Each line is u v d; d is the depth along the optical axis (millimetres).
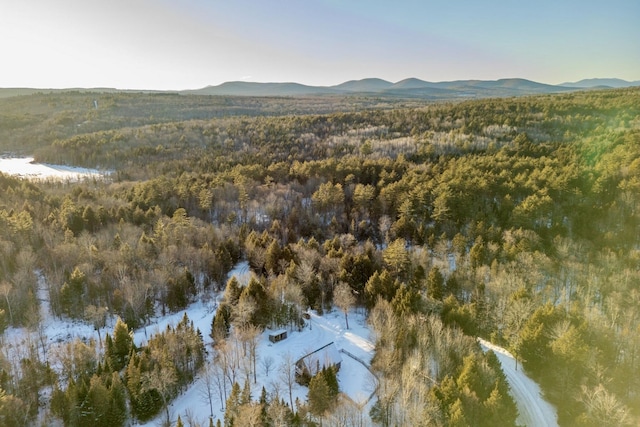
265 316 76688
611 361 61812
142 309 81000
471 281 84625
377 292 82312
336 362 67250
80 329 79188
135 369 58406
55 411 54750
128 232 104188
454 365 58906
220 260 99562
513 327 73000
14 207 111875
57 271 88125
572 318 67250
